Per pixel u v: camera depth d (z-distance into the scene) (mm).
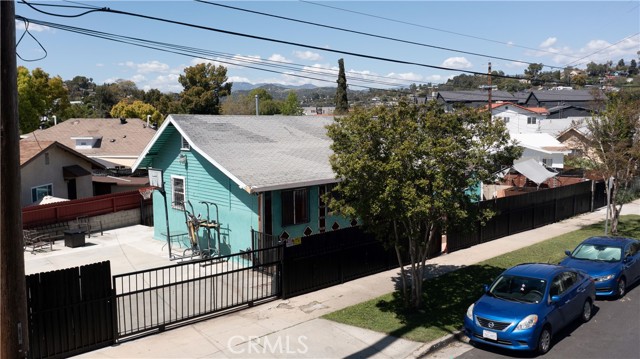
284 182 15797
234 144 18578
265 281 14961
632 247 15266
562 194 25938
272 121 22750
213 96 67375
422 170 11031
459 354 10492
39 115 59969
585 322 12242
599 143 21547
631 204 30672
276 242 14766
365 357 10039
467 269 16375
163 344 10445
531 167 29828
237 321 11836
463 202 11648
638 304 13609
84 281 9922
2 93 6211
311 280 14117
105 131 40844
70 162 27469
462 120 11820
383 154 11383
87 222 22125
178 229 19781
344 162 11555
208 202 18125
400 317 12156
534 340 10109
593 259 14781
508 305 10672
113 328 10398
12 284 6371
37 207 20422
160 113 72250
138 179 32156
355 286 14656
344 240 14938
